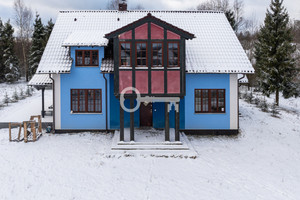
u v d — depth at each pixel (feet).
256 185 26.78
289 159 34.32
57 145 38.37
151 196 24.53
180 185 26.73
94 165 31.35
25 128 39.24
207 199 24.04
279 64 70.69
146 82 36.47
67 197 24.13
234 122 44.80
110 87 44.75
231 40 48.80
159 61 36.45
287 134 44.78
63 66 42.55
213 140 41.96
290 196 24.50
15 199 23.73
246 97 81.15
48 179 27.61
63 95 44.16
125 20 54.49
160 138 39.24
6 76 102.78
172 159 33.63
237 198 24.18
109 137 42.50
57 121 44.47
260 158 34.50
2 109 62.59
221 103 44.98
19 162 31.83
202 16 55.77
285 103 82.94
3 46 106.01
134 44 35.99
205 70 42.06
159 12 57.52
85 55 44.14
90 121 44.88
